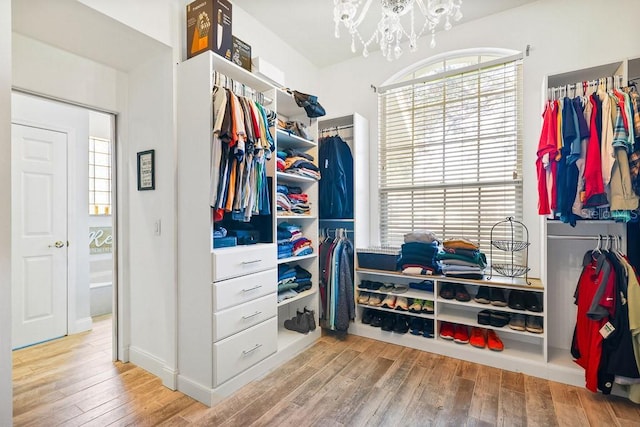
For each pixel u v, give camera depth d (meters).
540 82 2.46
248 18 2.63
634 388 1.77
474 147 2.75
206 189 1.86
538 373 2.13
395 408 1.81
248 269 2.06
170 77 2.02
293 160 2.59
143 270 2.25
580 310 2.01
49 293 2.79
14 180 2.60
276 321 2.31
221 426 1.67
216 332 1.85
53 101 2.04
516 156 2.58
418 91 3.00
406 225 3.06
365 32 2.86
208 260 1.85
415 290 2.80
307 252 2.79
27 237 2.67
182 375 1.99
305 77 3.30
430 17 1.63
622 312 1.79
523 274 2.44
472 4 2.50
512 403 1.85
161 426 1.66
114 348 2.39
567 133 1.93
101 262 4.26
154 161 2.14
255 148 1.97
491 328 2.33
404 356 2.47
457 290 2.53
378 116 3.18
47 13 1.64
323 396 1.93
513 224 2.59
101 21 1.73
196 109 1.91
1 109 1.33
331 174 2.96
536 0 2.46
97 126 4.34
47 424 1.68
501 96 2.63
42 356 2.47
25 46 1.89
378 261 2.82
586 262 2.03
